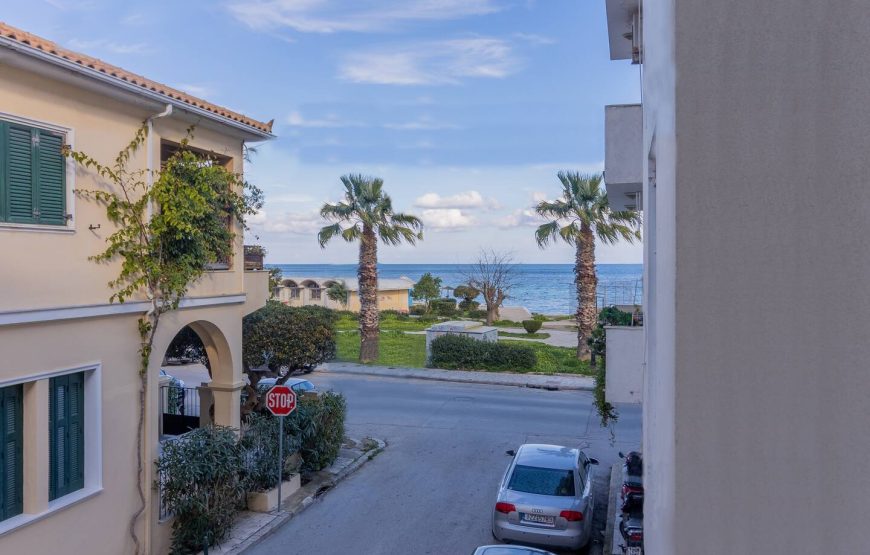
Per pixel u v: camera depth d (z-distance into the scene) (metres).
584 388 26.38
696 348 2.33
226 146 12.63
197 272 11.08
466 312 60.00
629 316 10.70
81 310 9.24
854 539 2.20
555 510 11.01
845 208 2.22
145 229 10.37
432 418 21.45
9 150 8.45
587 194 30.45
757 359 2.28
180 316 11.28
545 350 36.00
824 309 2.23
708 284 2.32
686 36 2.35
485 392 25.69
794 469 2.25
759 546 2.29
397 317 56.59
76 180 9.32
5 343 8.29
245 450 12.46
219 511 11.27
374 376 28.83
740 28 2.30
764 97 2.28
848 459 2.21
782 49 2.27
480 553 8.58
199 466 10.95
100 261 9.72
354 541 11.85
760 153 2.28
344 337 41.94
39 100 8.78
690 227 2.34
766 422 2.27
